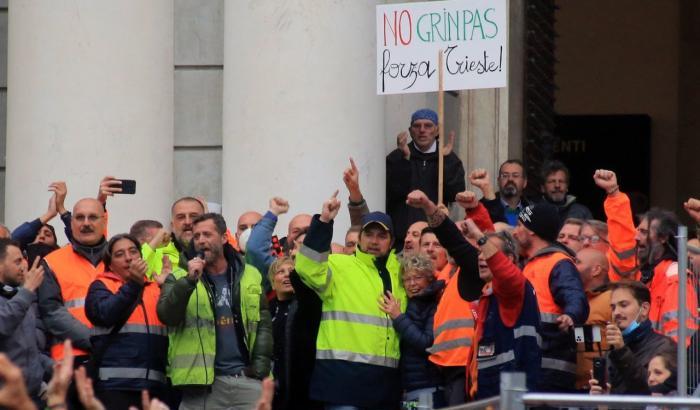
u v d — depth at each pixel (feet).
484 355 60.03
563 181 87.40
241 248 75.51
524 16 114.52
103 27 84.53
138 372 65.98
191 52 89.15
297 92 83.92
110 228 84.43
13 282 65.82
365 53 85.15
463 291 62.59
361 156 84.84
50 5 84.23
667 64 148.97
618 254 70.79
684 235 56.03
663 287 62.49
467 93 106.83
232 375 67.46
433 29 78.43
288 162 83.87
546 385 61.98
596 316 63.67
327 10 84.23
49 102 83.92
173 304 65.21
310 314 68.03
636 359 56.75
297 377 68.39
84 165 83.82
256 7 84.74
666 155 149.18
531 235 64.13
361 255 68.03
